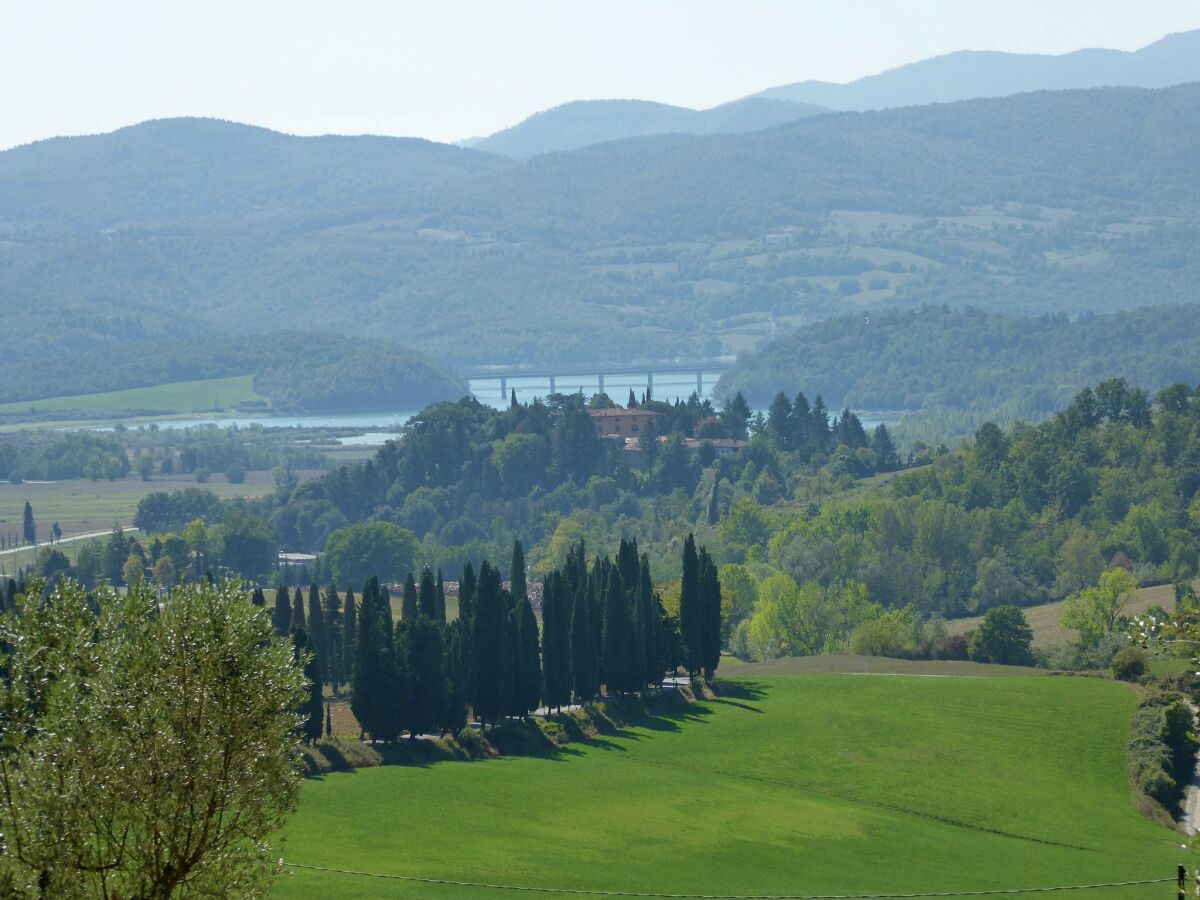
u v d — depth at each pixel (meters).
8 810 85.19
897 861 185.75
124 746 88.38
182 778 88.69
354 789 193.50
